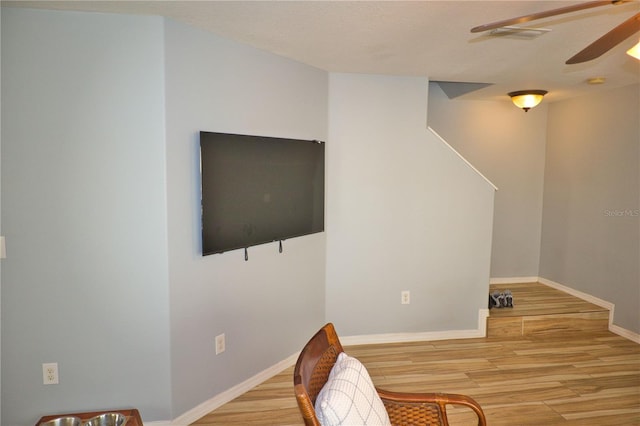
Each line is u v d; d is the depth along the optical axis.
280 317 3.17
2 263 2.19
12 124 2.13
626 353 3.60
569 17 2.16
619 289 3.99
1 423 2.29
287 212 3.08
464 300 3.86
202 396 2.63
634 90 3.79
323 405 1.30
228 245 2.64
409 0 1.98
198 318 2.56
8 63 2.10
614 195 4.02
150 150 2.27
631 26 1.68
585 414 2.70
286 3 2.03
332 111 3.47
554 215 4.84
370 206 3.62
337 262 3.62
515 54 2.87
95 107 2.20
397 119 3.59
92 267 2.27
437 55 2.90
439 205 3.73
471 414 2.71
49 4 2.05
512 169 4.95
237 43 2.65
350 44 2.67
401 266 3.73
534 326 3.96
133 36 2.21
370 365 3.34
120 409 2.38
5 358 2.25
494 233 5.01
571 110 4.56
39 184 2.18
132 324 2.35
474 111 4.80
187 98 2.38
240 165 2.67
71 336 2.29
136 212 2.29
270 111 2.92
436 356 3.51
